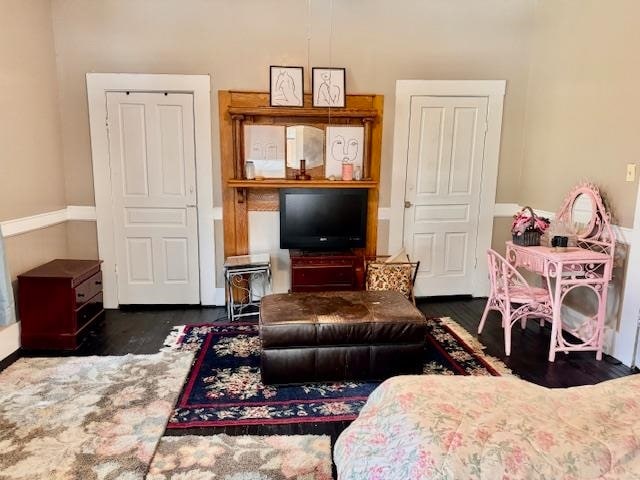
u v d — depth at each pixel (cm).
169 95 407
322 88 410
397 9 415
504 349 344
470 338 363
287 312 289
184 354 326
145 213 424
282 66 407
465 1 421
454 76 432
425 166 445
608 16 337
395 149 438
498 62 435
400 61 423
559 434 119
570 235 348
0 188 319
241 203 425
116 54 398
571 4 378
